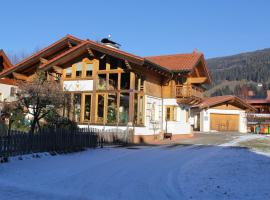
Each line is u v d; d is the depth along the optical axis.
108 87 26.05
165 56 33.03
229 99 44.00
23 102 21.47
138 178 11.48
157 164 14.46
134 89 24.91
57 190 9.59
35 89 20.45
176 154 17.95
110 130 21.98
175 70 28.58
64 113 25.78
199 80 33.19
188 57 31.58
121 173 12.30
